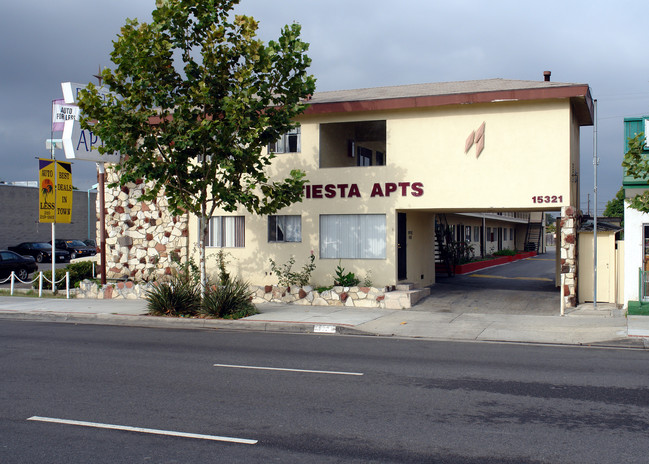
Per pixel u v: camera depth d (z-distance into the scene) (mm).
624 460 5574
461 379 9008
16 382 8820
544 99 16812
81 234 51781
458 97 17312
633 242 16188
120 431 6492
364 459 5629
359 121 19203
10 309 17828
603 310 16328
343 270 18953
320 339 13250
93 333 14133
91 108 15086
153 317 16016
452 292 20422
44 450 5902
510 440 6152
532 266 35094
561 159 16875
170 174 16047
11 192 45812
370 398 7867
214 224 20531
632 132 16266
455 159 17812
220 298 15867
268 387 8484
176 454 5773
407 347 12109
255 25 15672
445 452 5809
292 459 5633
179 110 15500
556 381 8852
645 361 10484
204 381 8875
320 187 19219
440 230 27891
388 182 18516
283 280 19031
